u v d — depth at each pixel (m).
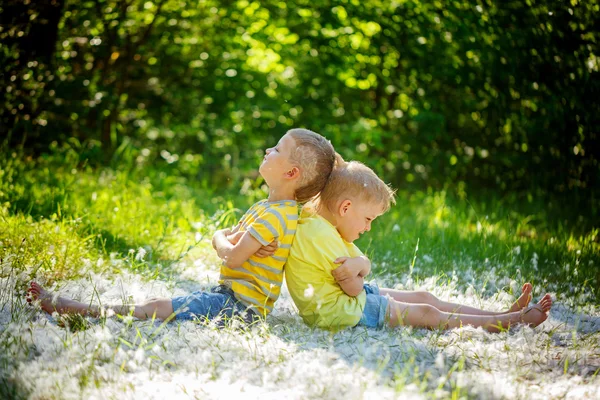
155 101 12.02
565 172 9.19
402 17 10.70
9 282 4.09
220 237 3.88
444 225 7.45
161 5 10.96
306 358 3.16
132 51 11.26
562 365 3.31
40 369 2.93
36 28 8.64
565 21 7.85
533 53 8.60
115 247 5.38
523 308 3.96
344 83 12.38
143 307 3.70
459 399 2.75
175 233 6.00
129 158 9.79
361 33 11.64
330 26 11.79
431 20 10.14
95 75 10.69
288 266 3.82
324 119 12.32
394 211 8.68
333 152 3.91
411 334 3.71
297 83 12.62
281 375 2.98
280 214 3.71
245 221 3.91
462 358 3.08
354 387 2.79
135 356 3.02
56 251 4.64
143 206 7.02
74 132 10.20
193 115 12.15
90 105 9.99
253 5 11.88
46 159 8.53
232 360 3.17
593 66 7.87
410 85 11.36
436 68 10.53
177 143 12.27
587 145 8.56
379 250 5.98
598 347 3.61
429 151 11.33
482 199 9.93
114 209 6.44
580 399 2.85
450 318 3.86
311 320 3.79
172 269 4.87
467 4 9.13
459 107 10.70
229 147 12.30
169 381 2.93
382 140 11.84
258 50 12.88
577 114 8.39
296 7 11.86
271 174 3.80
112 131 11.20
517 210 9.09
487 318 3.88
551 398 2.87
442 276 5.16
